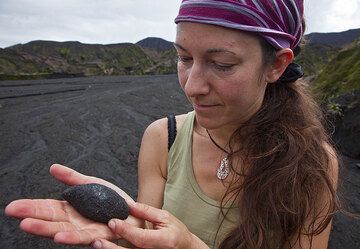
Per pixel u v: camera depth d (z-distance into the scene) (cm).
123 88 602
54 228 37
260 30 41
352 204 171
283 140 48
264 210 48
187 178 52
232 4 39
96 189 44
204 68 42
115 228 38
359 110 247
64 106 404
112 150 248
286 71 50
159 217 43
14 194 182
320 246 51
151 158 57
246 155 49
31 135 282
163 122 57
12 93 519
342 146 247
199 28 40
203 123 46
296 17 45
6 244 139
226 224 50
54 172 49
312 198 48
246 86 43
